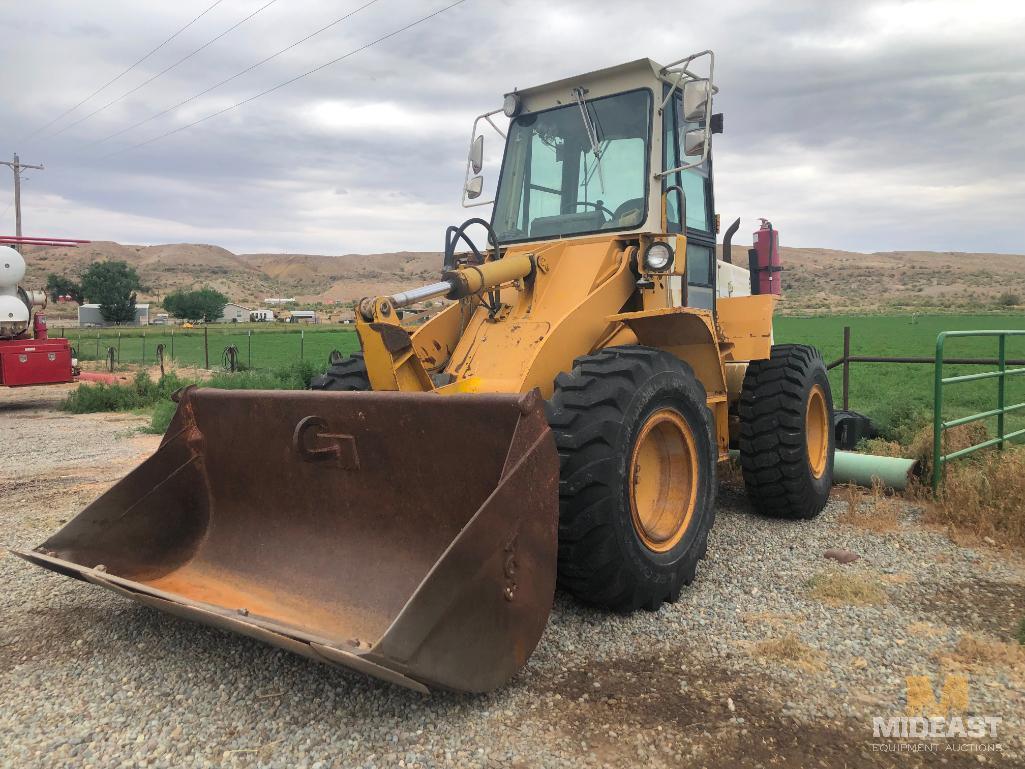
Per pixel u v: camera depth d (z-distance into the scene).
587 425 3.52
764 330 5.48
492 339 4.45
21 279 14.19
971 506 5.35
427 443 3.24
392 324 3.86
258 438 3.82
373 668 2.43
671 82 5.12
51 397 16.86
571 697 3.01
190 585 3.74
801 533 5.30
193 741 2.73
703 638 3.56
